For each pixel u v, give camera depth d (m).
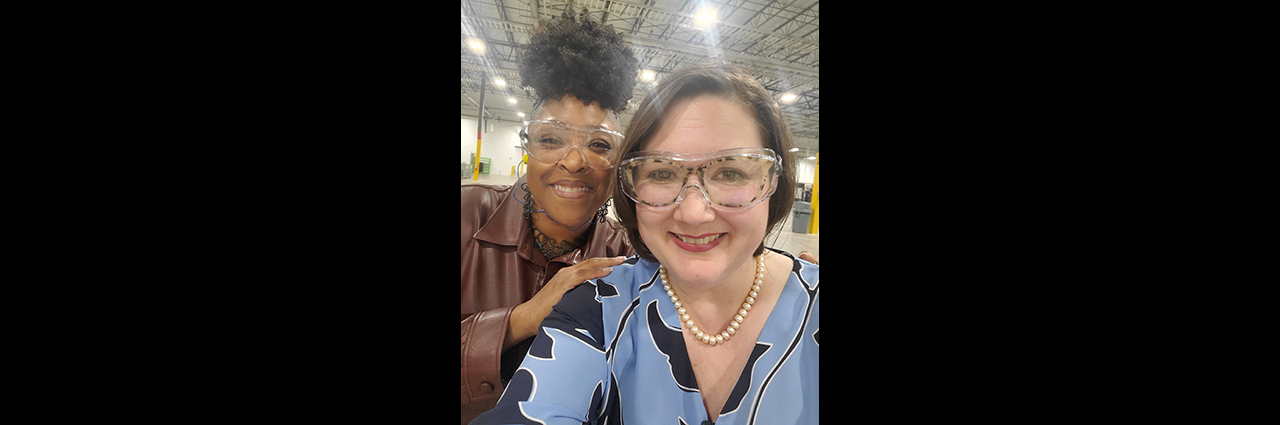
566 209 0.83
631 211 0.83
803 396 0.92
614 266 0.86
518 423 0.78
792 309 0.91
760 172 0.81
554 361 0.82
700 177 0.80
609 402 0.87
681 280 0.84
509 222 0.85
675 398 0.88
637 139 0.80
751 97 0.81
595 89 0.79
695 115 0.79
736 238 0.83
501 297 0.86
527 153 0.82
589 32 0.78
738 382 0.90
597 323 0.85
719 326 0.89
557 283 0.85
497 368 0.87
